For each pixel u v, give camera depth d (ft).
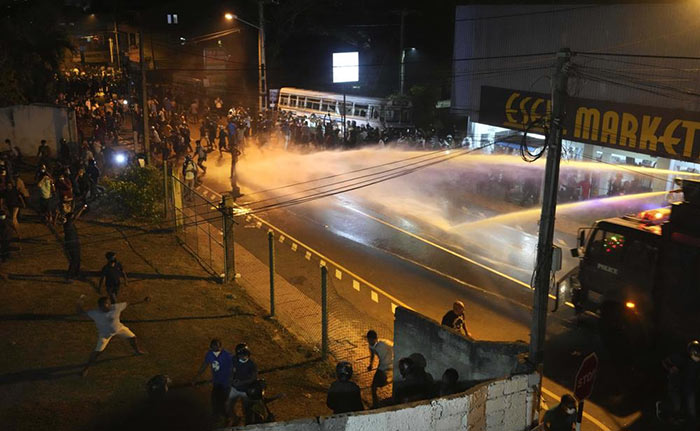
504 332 49.73
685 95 65.31
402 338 39.24
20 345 40.81
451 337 35.99
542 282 32.04
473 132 96.63
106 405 34.30
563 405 29.58
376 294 56.65
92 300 48.75
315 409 36.70
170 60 191.72
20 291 49.24
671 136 64.39
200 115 143.95
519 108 82.94
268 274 60.23
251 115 134.51
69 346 41.24
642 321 42.98
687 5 64.44
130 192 71.77
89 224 68.95
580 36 75.61
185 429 32.14
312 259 64.75
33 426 32.01
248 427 23.21
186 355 41.68
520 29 83.05
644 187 75.00
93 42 209.26
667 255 41.27
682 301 40.65
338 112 132.98
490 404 29.30
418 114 137.08
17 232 59.36
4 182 61.16
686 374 35.45
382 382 37.50
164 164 73.05
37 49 120.26
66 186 66.23
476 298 56.13
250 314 50.31
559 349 46.60
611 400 39.47
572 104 74.49
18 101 107.76
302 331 48.47
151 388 31.30
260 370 41.22
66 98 129.80
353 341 47.44
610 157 78.64
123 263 58.23
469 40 90.89
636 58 69.72
